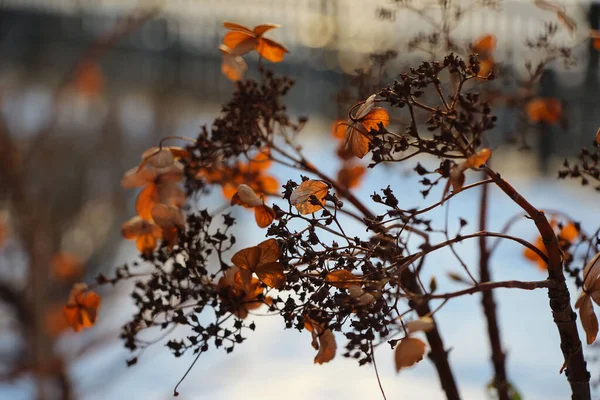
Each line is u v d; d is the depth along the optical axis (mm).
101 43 2846
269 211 610
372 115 591
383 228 595
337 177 744
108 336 2004
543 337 2402
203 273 620
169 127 3186
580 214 3006
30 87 3902
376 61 743
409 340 557
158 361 2404
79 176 2645
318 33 4363
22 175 2188
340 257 582
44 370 1885
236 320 602
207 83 4691
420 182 593
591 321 570
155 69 4672
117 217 2717
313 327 601
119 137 2889
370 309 563
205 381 2303
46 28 5211
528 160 3693
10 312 1974
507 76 798
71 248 2506
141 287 650
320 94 4258
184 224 642
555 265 572
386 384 2279
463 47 802
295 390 2309
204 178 700
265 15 5012
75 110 2756
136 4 3213
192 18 5066
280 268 588
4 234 2072
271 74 700
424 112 724
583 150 636
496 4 867
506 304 2727
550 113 815
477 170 565
